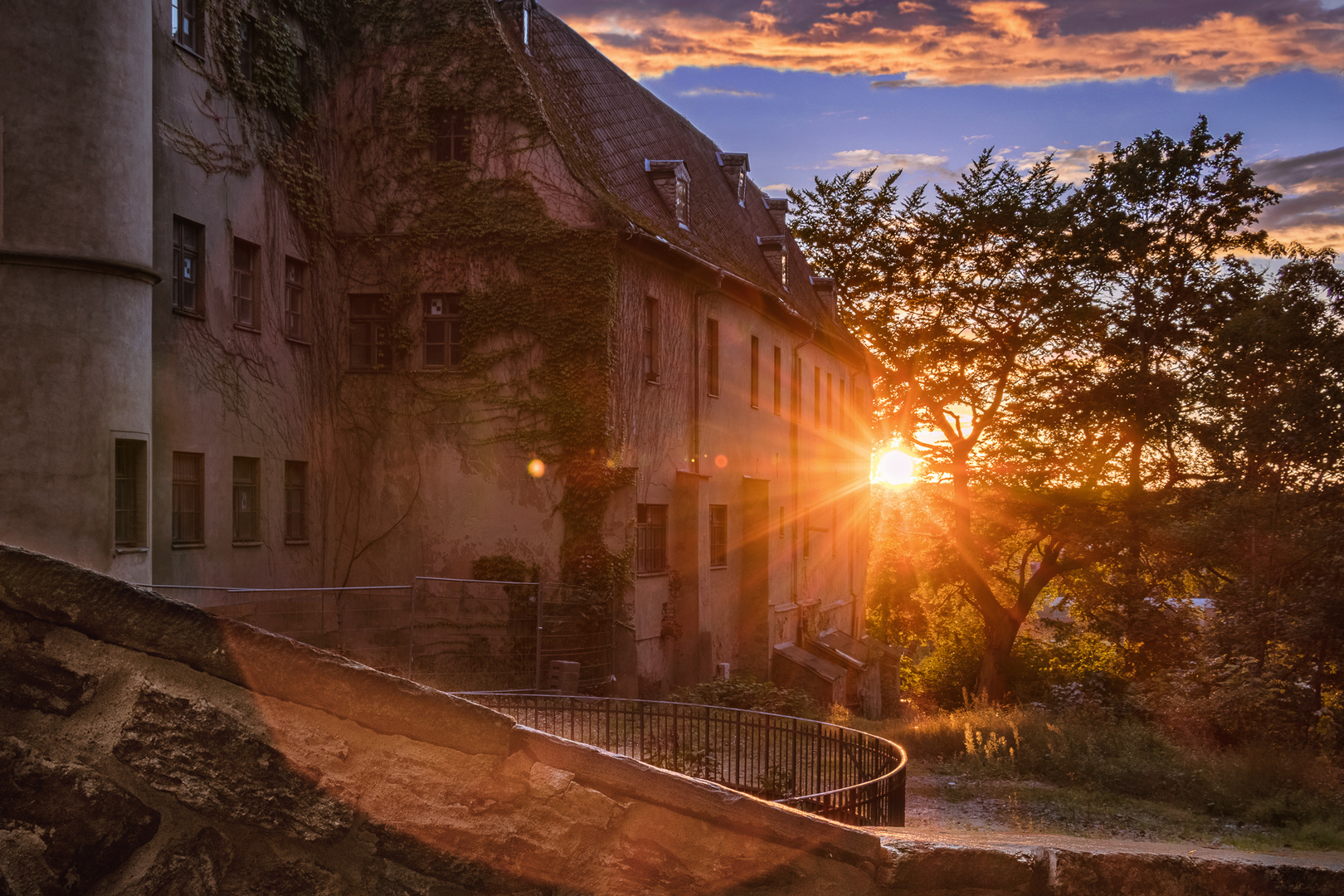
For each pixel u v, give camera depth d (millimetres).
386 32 22641
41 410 14844
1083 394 37938
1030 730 18656
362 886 2029
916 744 19297
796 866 2418
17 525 14656
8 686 1919
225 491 18922
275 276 20547
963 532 41688
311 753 2021
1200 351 36406
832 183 45000
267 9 20391
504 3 24188
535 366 21828
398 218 22359
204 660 1979
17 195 14766
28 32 14852
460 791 2094
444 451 22062
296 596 20578
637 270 23141
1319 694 22156
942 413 43531
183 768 1946
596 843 2189
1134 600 36031
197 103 18484
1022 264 40719
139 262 15898
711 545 27375
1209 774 15969
